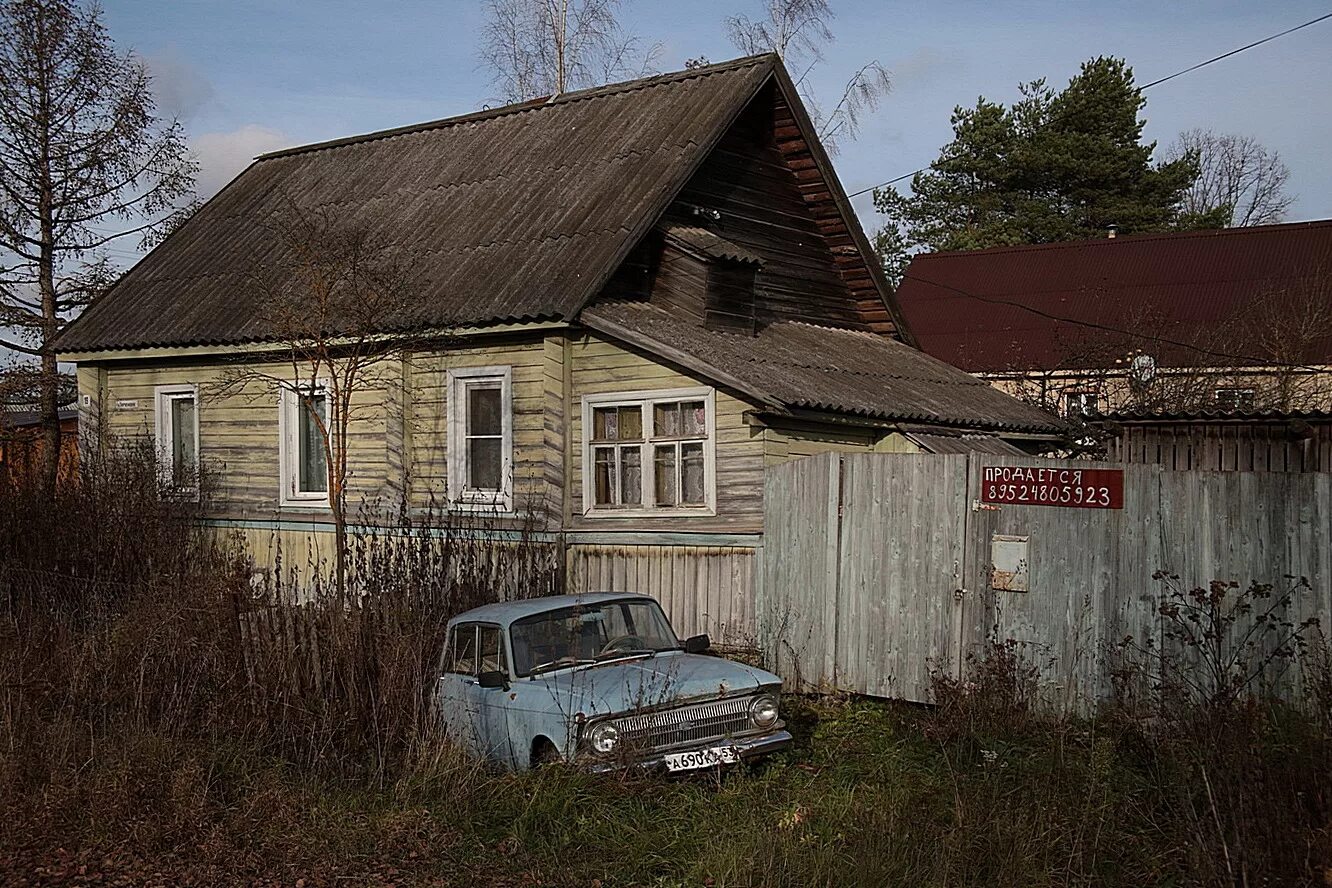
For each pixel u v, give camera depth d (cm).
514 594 1238
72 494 1462
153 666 940
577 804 774
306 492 1727
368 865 702
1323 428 1305
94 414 1914
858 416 1389
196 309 1789
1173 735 791
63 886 668
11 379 2375
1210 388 2441
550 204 1658
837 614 1141
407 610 998
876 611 1111
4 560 1366
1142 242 3594
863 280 1947
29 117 2348
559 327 1437
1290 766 699
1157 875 651
